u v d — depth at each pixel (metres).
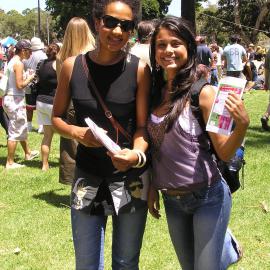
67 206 5.84
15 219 5.42
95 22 2.87
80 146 2.97
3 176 7.20
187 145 2.74
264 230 4.95
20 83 7.46
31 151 8.56
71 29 4.95
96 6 2.83
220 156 2.68
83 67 2.87
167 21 2.76
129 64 2.85
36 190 6.50
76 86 2.88
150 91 2.90
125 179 2.89
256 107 14.07
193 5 7.90
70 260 4.43
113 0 2.78
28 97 10.53
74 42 4.96
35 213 5.61
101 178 2.89
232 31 56.22
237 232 4.89
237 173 2.99
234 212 5.40
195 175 2.75
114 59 2.85
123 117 2.88
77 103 2.90
